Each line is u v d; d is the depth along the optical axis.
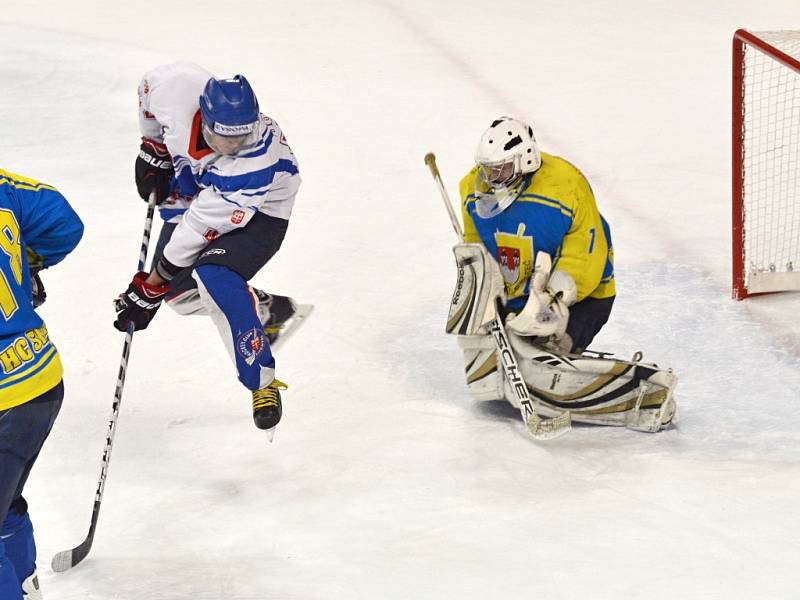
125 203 28.31
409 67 40.47
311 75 39.81
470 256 15.99
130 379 18.86
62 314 21.64
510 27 45.78
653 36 43.88
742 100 21.03
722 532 13.32
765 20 45.56
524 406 15.89
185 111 15.43
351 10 49.06
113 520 14.45
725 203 26.84
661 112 34.66
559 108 35.47
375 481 15.10
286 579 12.80
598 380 16.20
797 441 15.86
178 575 12.98
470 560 13.00
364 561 13.12
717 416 16.80
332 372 18.88
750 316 20.55
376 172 30.08
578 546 13.18
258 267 15.65
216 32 45.91
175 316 21.36
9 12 49.81
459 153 31.50
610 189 28.05
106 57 42.44
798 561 12.62
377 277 23.23
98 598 12.51
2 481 10.79
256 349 15.30
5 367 10.91
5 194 11.46
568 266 16.03
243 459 15.96
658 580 12.36
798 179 28.03
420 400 17.67
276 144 15.40
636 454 15.60
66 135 34.25
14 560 11.98
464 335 16.38
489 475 15.12
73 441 16.70
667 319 20.59
